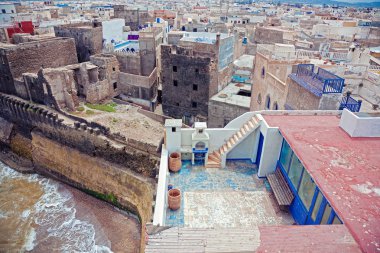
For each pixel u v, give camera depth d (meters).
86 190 30.33
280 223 12.65
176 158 15.77
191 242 7.60
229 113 33.66
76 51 44.12
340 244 7.34
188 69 33.72
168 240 7.65
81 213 27.28
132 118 33.00
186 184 15.04
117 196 27.61
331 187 9.38
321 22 77.25
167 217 12.81
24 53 35.69
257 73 28.58
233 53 40.28
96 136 28.59
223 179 15.46
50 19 71.31
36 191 30.77
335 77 17.56
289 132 13.37
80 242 23.64
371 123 12.65
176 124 15.98
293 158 13.17
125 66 41.59
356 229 7.68
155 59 40.22
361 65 25.89
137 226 25.12
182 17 87.38
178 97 36.41
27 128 35.25
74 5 151.88
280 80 22.97
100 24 45.28
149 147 26.16
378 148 11.95
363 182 9.65
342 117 13.74
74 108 33.78
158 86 43.38
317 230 7.81
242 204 13.68
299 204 12.28
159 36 43.31
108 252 22.42
